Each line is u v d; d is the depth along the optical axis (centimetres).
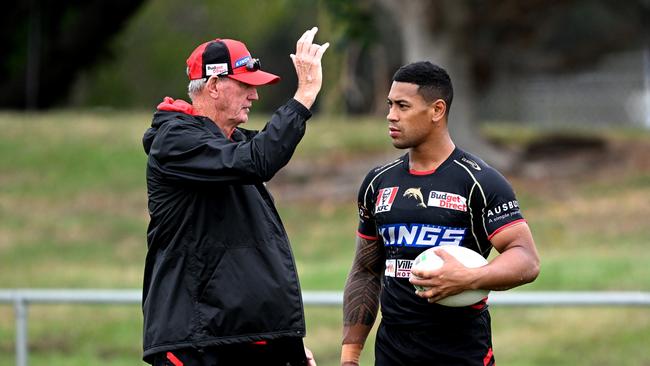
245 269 1817
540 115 10462
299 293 1875
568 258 4950
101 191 6769
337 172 6962
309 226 6119
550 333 4075
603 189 6400
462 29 6562
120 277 5234
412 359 1759
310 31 1841
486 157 6744
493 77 8369
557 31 9619
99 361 3947
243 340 1808
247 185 1862
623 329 4038
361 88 10200
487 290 1666
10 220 6238
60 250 5781
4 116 8425
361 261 1878
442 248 1670
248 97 1862
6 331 4403
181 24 13225
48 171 7069
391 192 1767
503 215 1702
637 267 4622
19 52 9706
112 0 9231
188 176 1775
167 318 1800
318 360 3916
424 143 1742
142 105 13475
